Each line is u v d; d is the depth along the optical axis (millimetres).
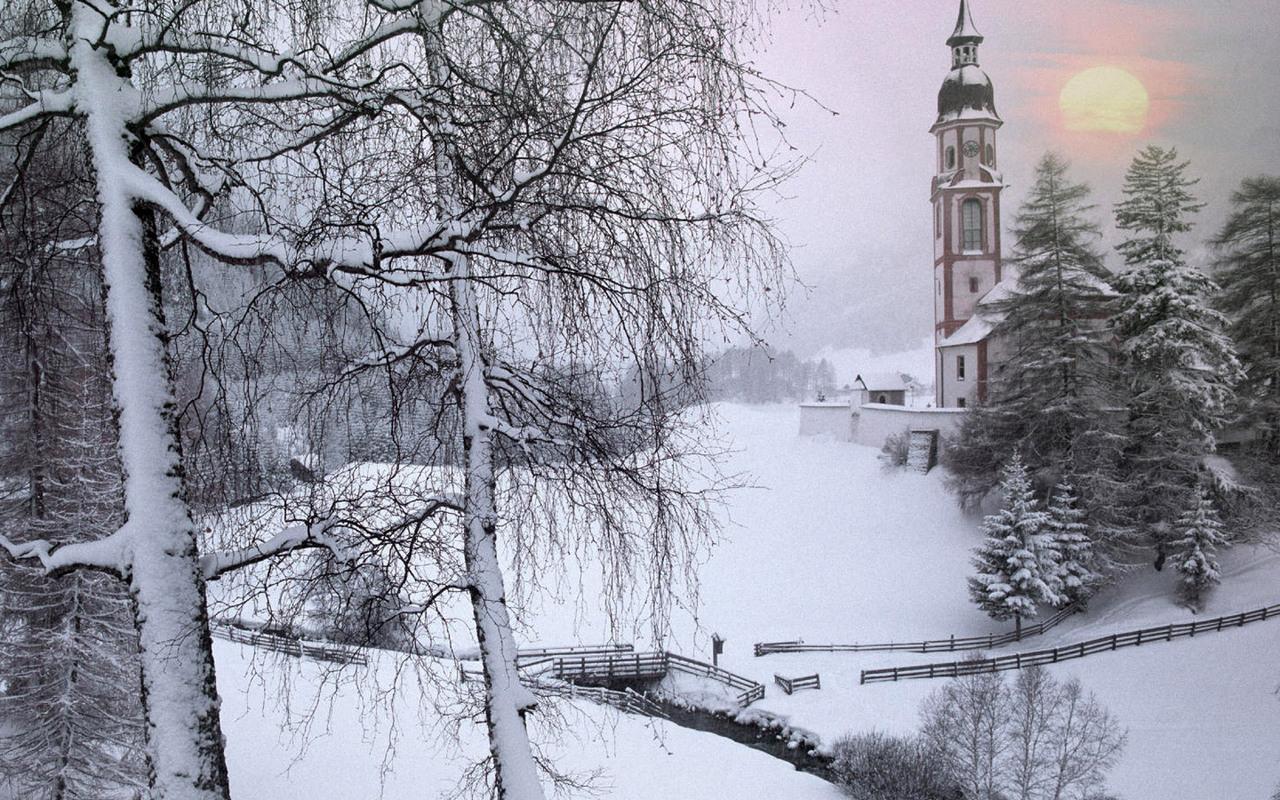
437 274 4621
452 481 5402
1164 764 17328
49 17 4754
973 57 51781
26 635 12273
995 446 33469
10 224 4980
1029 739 14609
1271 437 31766
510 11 4348
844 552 34562
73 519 10781
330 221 4141
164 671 3896
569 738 14914
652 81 4324
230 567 4309
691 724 20578
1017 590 26641
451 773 12352
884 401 54000
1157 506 28562
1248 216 33750
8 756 11703
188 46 3988
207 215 5027
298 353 5062
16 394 9500
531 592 5480
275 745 13266
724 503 5359
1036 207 32906
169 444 4145
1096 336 31625
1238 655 22031
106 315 4129
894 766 15023
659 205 4559
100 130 4039
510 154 4477
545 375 5066
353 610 4766
